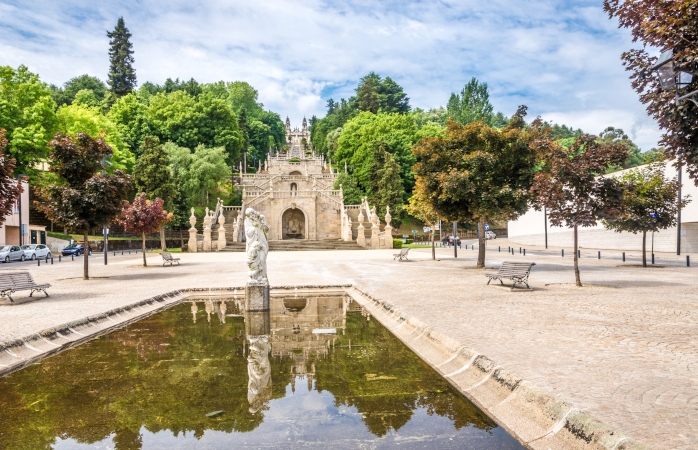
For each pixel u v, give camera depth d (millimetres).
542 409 5211
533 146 17188
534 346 7738
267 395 6246
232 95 143000
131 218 28922
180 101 91625
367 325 11352
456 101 127000
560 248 52844
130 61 113875
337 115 149125
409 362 7906
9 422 5367
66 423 5340
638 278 19062
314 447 4641
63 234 54938
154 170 58312
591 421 4527
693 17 7254
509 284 17344
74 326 10320
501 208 22344
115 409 5750
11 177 14766
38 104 47500
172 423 5301
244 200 68000
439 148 24016
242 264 31969
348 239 60156
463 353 7574
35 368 7660
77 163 20688
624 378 5977
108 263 34344
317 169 104188
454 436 4922
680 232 36094
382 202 71625
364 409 5727
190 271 26125
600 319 10195
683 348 7586
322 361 7973
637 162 78438
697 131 7633
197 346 9117
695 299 13156
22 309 12391
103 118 66938
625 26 8656
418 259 34812
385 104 138375
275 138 160500
